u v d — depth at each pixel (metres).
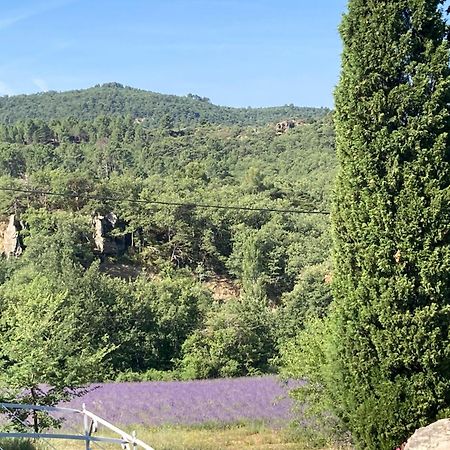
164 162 139.12
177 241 78.06
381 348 8.99
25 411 11.75
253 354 39.53
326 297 49.88
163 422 19.58
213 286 73.00
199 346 39.84
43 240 64.88
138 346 41.75
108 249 73.75
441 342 8.72
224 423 19.56
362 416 9.15
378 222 9.09
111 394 24.00
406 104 9.08
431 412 8.82
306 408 15.58
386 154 9.16
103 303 41.59
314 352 13.30
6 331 12.51
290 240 73.25
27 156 124.88
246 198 87.19
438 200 8.77
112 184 84.69
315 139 152.38
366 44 9.45
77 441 15.46
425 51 9.19
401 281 8.83
